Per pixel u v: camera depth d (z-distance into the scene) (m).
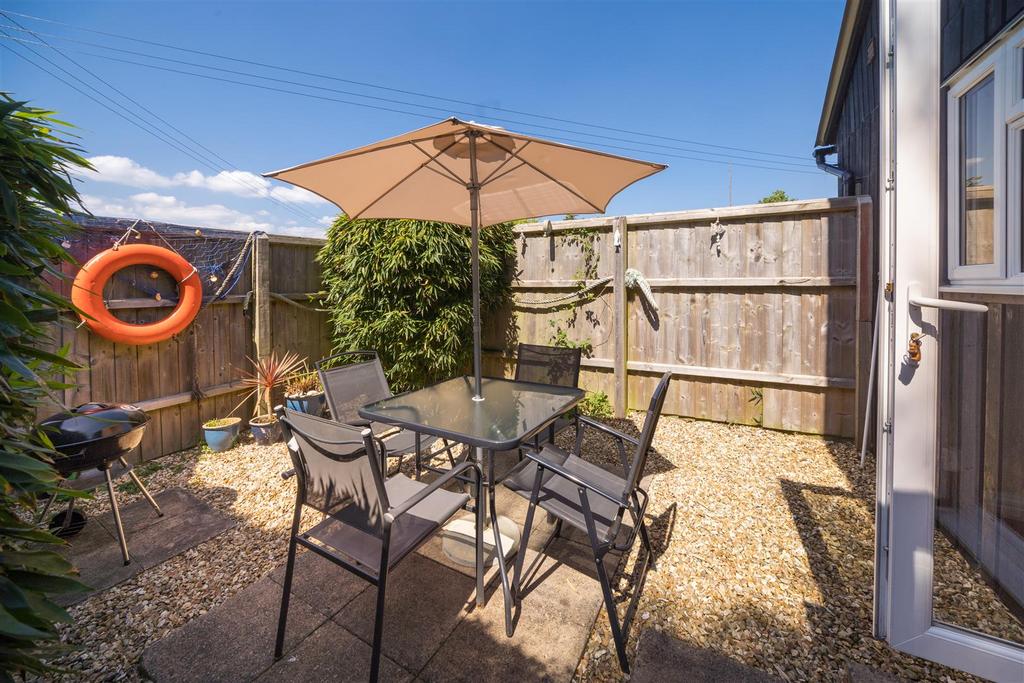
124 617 1.90
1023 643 1.46
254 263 4.14
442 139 2.22
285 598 1.67
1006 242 1.49
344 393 2.96
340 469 1.56
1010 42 1.45
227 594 2.03
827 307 3.80
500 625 1.80
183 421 3.75
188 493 2.99
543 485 2.10
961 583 1.55
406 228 4.09
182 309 3.56
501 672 1.59
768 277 3.97
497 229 4.87
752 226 4.03
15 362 1.04
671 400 4.49
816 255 3.80
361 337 4.27
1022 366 1.52
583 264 4.74
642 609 1.90
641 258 4.52
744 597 1.96
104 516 2.69
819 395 3.87
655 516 2.64
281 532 2.53
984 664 1.46
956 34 1.47
